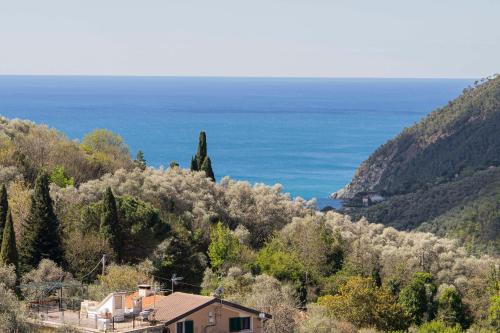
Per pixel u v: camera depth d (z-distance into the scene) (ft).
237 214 420.77
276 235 402.93
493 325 331.57
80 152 453.17
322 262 375.04
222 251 346.54
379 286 358.43
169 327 195.62
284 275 345.51
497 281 366.63
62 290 242.99
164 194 393.50
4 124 456.04
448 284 372.58
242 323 210.18
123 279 267.39
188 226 375.04
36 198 299.17
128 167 470.39
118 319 196.24
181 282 322.34
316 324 263.90
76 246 301.63
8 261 269.23
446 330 309.42
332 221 447.42
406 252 402.11
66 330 188.55
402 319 302.45
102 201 327.67
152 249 323.98
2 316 191.62
